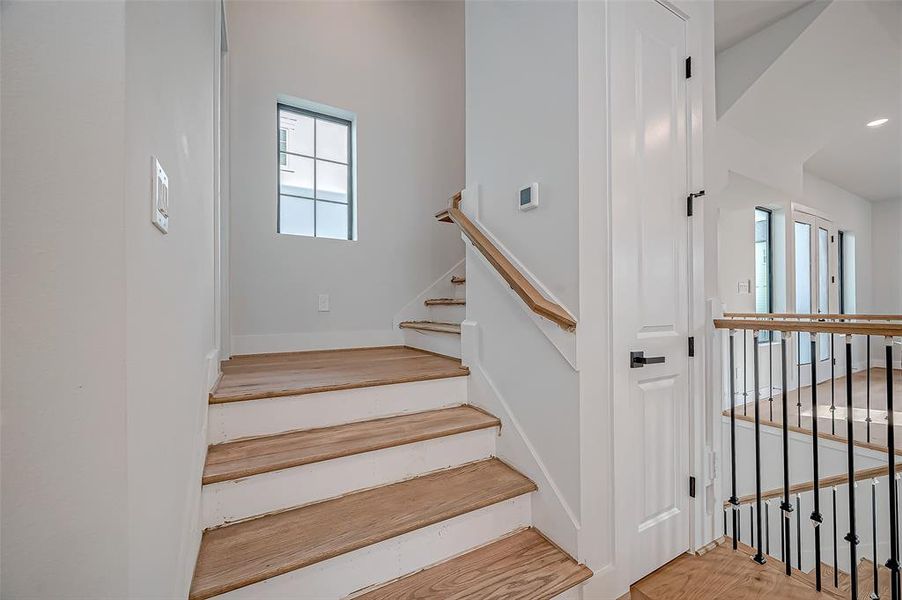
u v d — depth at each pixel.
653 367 1.52
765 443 3.27
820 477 3.04
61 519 0.48
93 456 0.50
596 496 1.35
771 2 2.72
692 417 1.64
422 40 3.37
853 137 4.33
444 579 1.23
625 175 1.45
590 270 1.36
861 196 6.39
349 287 2.99
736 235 4.01
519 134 1.61
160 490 0.69
